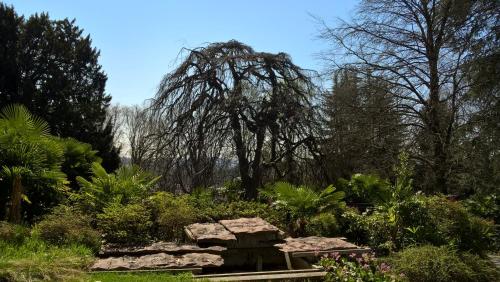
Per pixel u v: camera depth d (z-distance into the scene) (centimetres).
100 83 2650
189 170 1590
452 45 1490
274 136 1623
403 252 697
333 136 1695
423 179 1648
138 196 1059
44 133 1044
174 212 957
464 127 1413
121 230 851
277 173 1684
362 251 774
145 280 595
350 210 1134
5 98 2234
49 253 673
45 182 967
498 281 683
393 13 1661
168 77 1689
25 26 2425
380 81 1662
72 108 2336
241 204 1168
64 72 2505
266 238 813
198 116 1616
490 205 1374
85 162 1419
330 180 1683
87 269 652
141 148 1677
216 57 1711
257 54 1670
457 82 1514
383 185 1267
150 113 1689
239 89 1611
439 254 664
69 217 830
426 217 904
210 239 796
